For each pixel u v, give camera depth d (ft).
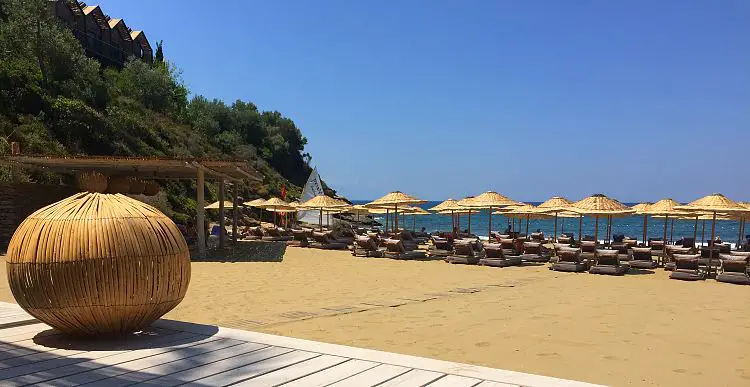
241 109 235.61
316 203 86.43
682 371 18.20
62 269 15.76
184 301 30.68
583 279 44.73
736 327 25.61
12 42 116.06
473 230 220.84
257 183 164.55
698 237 178.40
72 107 108.17
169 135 145.89
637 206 75.72
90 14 173.88
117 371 14.07
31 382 13.19
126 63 173.47
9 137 87.20
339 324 25.00
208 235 87.56
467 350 20.63
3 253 53.21
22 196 62.39
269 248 71.10
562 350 20.80
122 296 16.19
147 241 16.66
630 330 24.61
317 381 13.19
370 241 63.16
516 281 42.45
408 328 24.35
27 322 19.72
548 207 69.97
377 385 12.85
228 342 16.97
